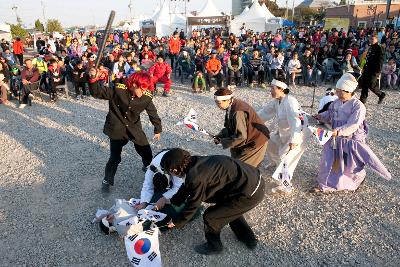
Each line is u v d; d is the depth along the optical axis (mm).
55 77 9766
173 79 13297
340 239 3752
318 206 4352
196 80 10930
